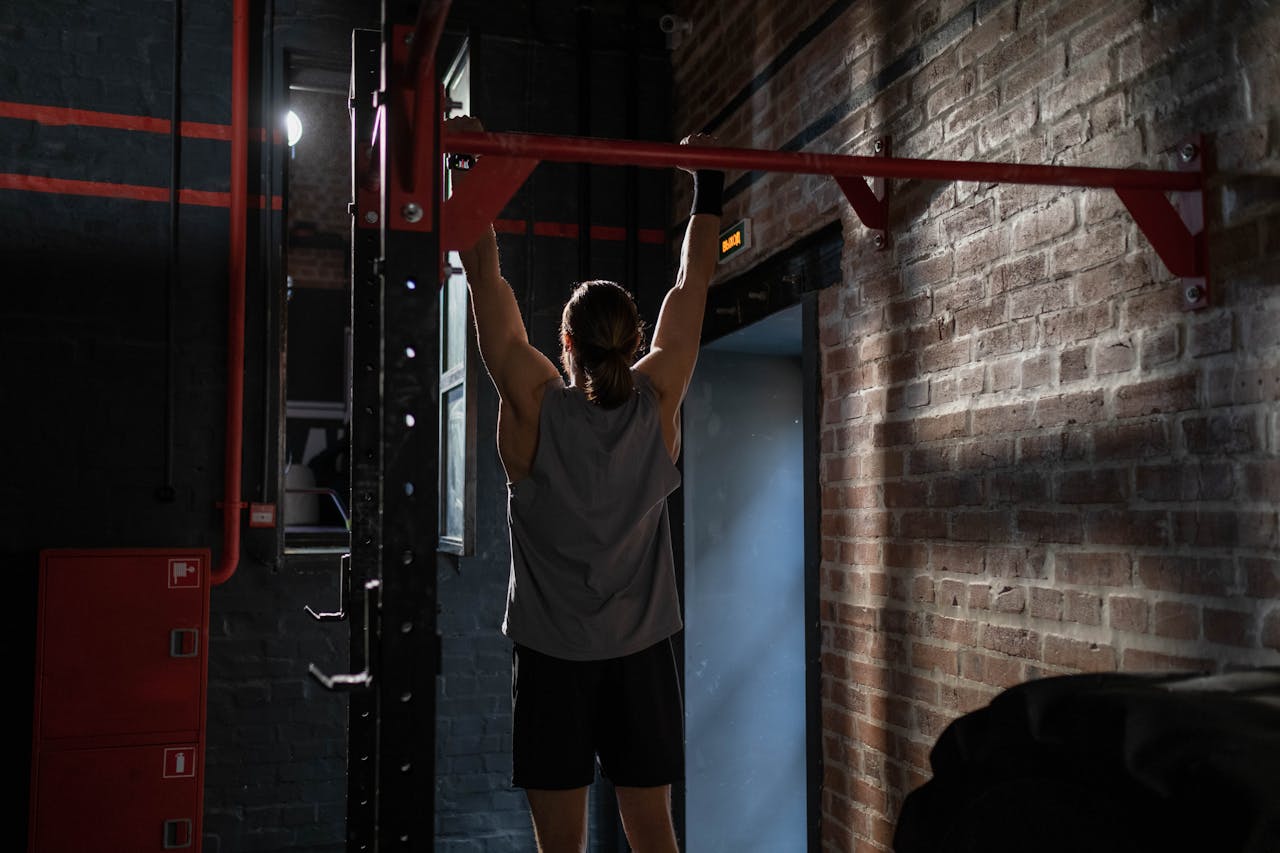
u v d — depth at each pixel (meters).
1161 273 1.84
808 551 3.21
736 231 3.70
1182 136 1.79
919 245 2.63
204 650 3.51
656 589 1.62
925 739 2.57
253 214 3.98
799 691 4.35
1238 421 1.67
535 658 1.58
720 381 4.32
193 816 3.45
